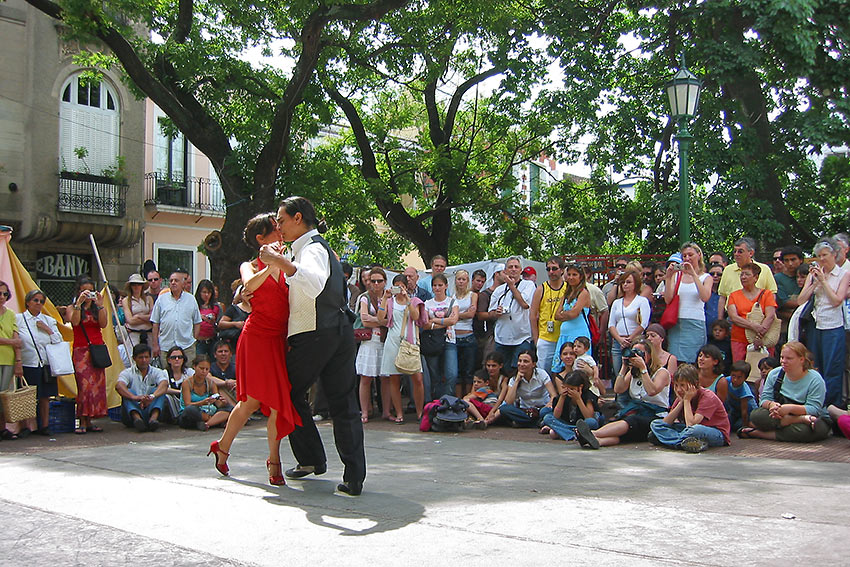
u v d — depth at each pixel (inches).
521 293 392.2
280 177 615.8
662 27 637.9
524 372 348.5
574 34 619.8
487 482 203.2
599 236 716.7
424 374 402.6
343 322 182.1
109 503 173.9
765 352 324.5
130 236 842.2
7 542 141.3
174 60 539.8
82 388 356.5
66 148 804.0
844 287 303.7
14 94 778.2
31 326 344.2
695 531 143.4
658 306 360.5
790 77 548.4
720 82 538.9
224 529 149.1
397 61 666.8
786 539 136.9
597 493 184.5
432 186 838.5
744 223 538.6
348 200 692.7
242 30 614.9
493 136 778.2
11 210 776.3
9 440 331.0
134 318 419.8
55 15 519.2
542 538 139.3
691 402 280.4
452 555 129.4
